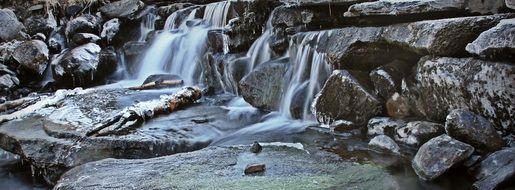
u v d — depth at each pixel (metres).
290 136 5.13
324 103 5.39
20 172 5.38
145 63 9.80
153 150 5.04
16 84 9.62
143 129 5.54
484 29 4.20
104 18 11.30
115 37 10.70
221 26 9.08
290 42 6.60
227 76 7.63
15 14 11.97
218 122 5.87
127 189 3.67
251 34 7.55
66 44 10.90
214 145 5.07
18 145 5.34
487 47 3.83
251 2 7.54
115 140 5.04
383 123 4.78
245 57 7.49
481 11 4.59
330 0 5.93
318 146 4.65
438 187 3.55
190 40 9.09
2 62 9.95
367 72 5.41
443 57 4.41
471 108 4.19
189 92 6.86
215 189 3.56
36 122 6.11
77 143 5.07
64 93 7.93
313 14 6.30
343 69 5.45
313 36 6.11
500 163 3.46
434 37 4.38
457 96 4.27
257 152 4.47
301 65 6.23
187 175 3.91
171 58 9.38
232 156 4.37
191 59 8.89
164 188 3.63
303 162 4.12
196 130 5.53
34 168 5.19
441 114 4.52
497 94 3.87
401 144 4.47
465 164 3.67
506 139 3.88
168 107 6.27
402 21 5.21
